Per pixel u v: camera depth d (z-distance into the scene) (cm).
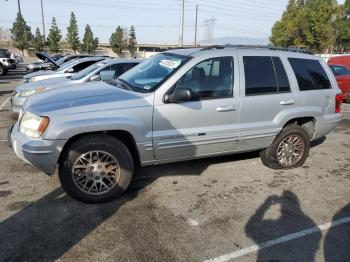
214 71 442
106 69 791
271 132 493
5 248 311
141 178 475
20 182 452
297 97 506
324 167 555
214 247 325
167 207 397
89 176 392
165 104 409
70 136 366
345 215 397
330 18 3709
